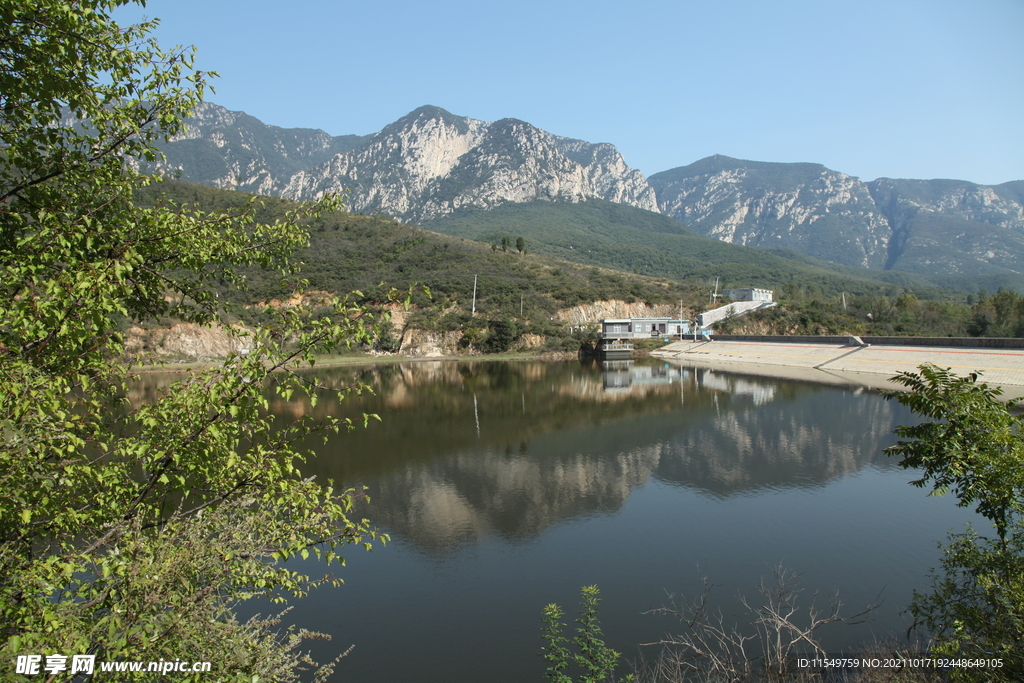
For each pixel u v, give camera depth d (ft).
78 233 27.55
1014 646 33.99
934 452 38.37
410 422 161.17
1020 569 35.01
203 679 24.45
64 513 24.88
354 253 417.28
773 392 204.74
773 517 89.45
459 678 51.24
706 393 205.05
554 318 387.96
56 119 30.73
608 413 171.94
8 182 31.32
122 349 27.61
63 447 25.05
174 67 32.86
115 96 31.71
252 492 28.71
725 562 73.82
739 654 52.21
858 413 164.86
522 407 183.52
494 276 412.16
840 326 366.02
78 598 28.02
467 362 329.72
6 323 25.08
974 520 85.61
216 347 260.62
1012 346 214.48
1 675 20.42
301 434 30.99
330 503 29.96
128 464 28.71
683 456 125.08
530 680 50.90
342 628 60.18
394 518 91.20
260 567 27.55
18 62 27.78
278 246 37.78
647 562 74.54
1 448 22.18
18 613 22.07
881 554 74.69
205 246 34.04
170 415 26.84
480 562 75.56
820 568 71.15
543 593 67.15
